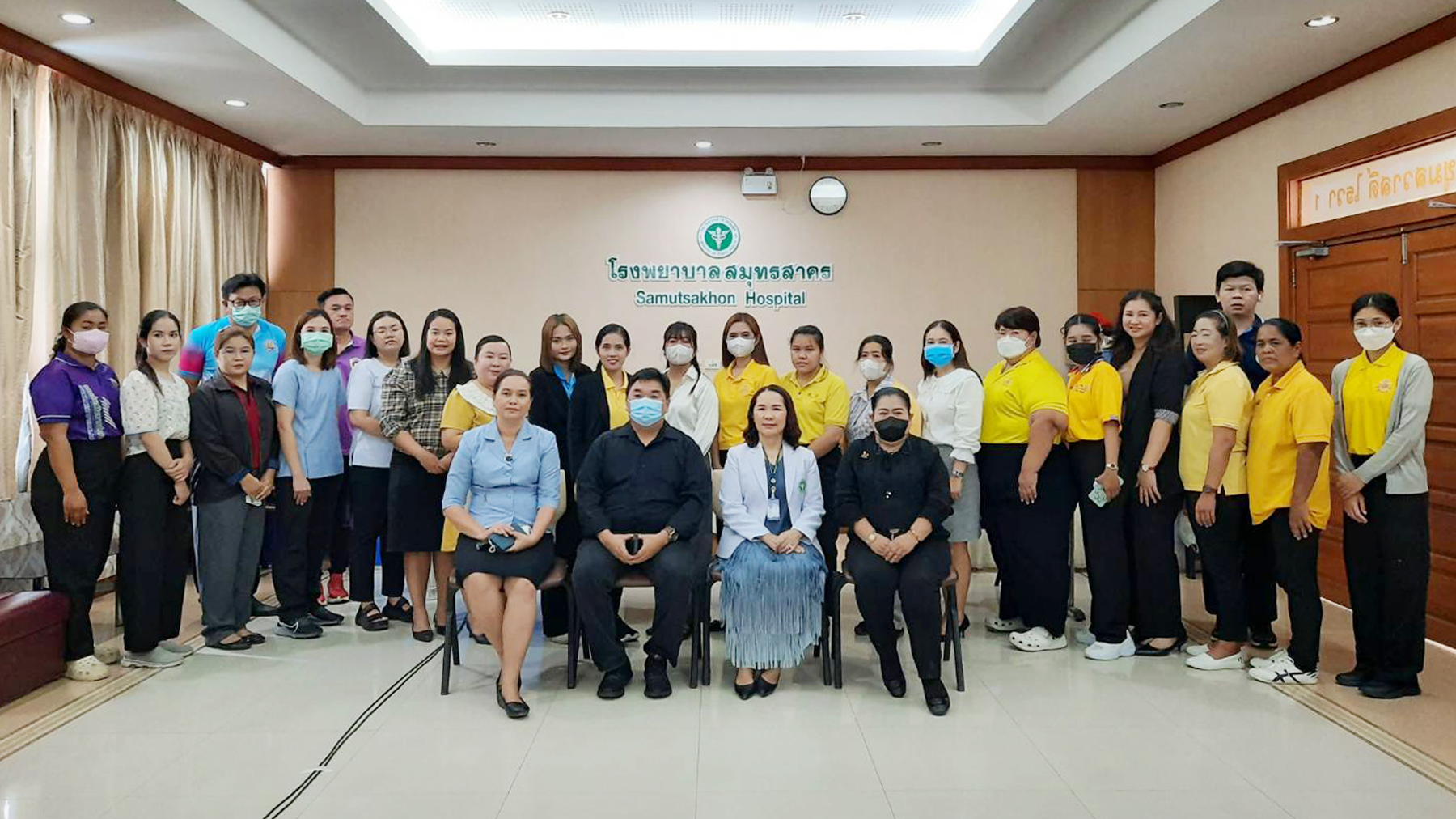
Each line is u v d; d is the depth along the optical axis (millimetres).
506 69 5199
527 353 6539
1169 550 3812
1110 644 3814
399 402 3969
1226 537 3582
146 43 4277
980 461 4055
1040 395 3811
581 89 5605
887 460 3447
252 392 3977
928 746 2865
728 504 3502
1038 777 2641
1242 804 2471
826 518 3953
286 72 4691
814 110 5672
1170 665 3701
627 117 5664
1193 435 3670
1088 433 3818
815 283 6570
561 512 3543
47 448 3465
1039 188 6547
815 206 6520
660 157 6500
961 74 5332
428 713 3158
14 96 4219
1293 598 3436
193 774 2656
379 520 4262
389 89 5594
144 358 3684
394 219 6500
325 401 4309
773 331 6574
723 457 4059
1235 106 5289
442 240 6516
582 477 3473
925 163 6488
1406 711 3137
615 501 3449
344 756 2787
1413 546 3219
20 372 4281
